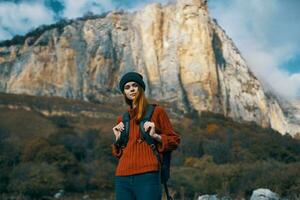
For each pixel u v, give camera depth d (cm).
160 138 485
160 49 18625
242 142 11881
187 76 18100
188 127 14650
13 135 13100
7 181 6881
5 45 18462
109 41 18388
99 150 9231
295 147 12056
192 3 19150
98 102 17150
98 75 17700
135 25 19088
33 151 8312
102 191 7631
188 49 18438
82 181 7619
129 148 489
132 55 18375
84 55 17900
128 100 514
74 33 18288
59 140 10231
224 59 19550
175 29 18800
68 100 16588
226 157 10319
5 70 17738
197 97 17550
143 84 511
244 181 6172
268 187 5612
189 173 7056
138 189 479
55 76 17400
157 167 482
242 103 18775
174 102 17175
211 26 19688
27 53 17875
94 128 13975
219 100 18062
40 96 16538
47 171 7062
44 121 14438
